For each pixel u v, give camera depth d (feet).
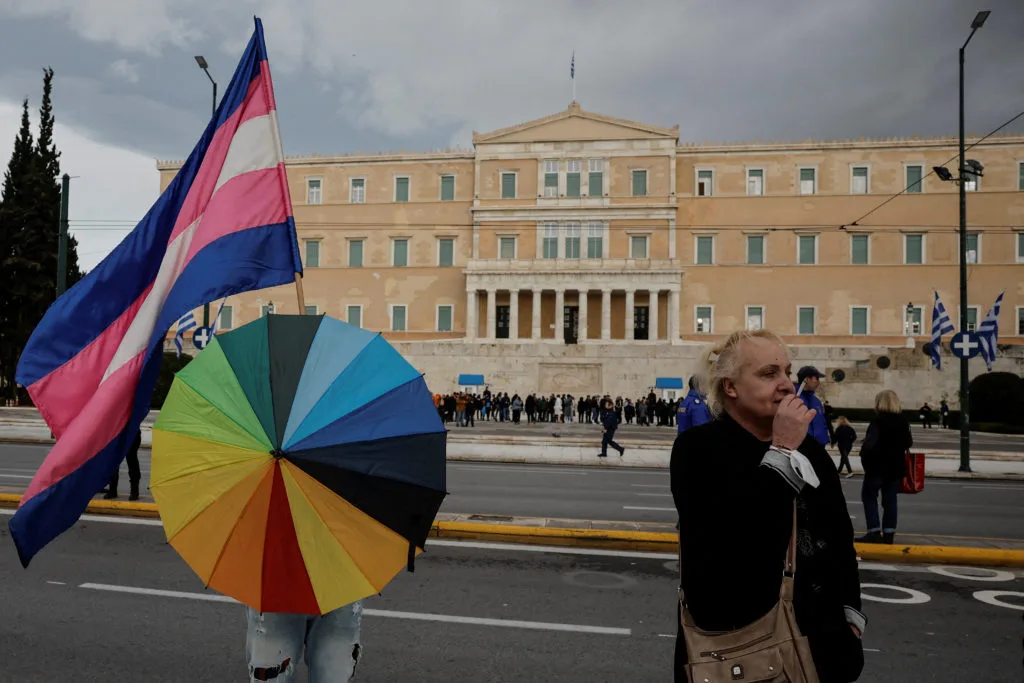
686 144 177.27
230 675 14.15
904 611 19.24
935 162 165.58
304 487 7.35
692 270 174.29
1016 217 161.38
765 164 173.17
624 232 175.32
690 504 6.88
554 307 183.93
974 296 162.20
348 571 7.49
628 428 114.52
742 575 6.50
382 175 185.88
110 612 17.89
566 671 14.65
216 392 7.90
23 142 159.02
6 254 149.89
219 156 15.97
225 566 7.53
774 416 7.20
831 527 6.68
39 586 20.08
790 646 6.35
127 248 14.58
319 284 185.47
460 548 25.58
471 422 111.34
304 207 186.91
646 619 18.01
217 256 15.14
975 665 15.42
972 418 119.65
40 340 13.38
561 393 151.02
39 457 51.60
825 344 167.63
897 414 26.40
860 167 169.48
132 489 32.32
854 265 167.63
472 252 180.55
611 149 177.06
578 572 22.52
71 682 13.70
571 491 40.73
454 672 14.53
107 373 12.89
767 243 171.53
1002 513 36.17
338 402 7.78
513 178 180.55
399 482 7.66
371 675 14.32
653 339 167.94
